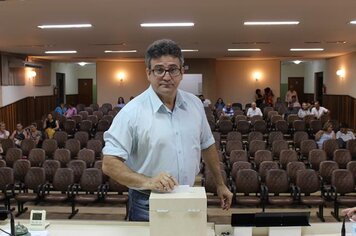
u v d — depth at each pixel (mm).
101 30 7965
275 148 8156
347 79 13656
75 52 13195
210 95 16594
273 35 8852
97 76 17328
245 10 5918
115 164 1427
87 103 21328
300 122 10516
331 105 15594
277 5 5555
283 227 1497
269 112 12578
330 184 6371
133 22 6984
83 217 5961
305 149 8203
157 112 1478
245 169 6188
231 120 11344
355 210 1617
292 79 21219
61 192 6328
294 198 5812
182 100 1557
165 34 8633
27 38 9250
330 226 1547
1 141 8688
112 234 1445
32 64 14000
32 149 7887
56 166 6637
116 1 5234
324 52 13320
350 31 8180
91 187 6129
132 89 17375
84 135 9281
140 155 1505
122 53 13648
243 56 15375
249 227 1490
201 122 1614
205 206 1247
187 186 1406
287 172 6500
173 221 1251
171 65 1419
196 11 5988
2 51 12367
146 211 1507
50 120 11062
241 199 5809
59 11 5906
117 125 1486
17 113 13414
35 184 6223
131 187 1433
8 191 6246
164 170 1479
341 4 5473
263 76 17000
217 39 9586
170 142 1473
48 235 1473
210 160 1722
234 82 17109
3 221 1610
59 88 18469
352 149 8211
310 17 6516
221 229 1521
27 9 5723
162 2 5324
